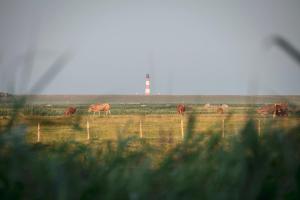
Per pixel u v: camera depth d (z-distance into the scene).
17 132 7.18
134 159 7.99
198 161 7.66
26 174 6.76
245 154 6.73
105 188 6.59
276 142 6.91
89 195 6.53
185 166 7.39
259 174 6.38
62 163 7.25
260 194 6.23
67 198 6.27
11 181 6.66
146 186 6.51
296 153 6.87
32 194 6.46
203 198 6.29
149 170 6.84
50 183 6.45
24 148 7.04
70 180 6.51
